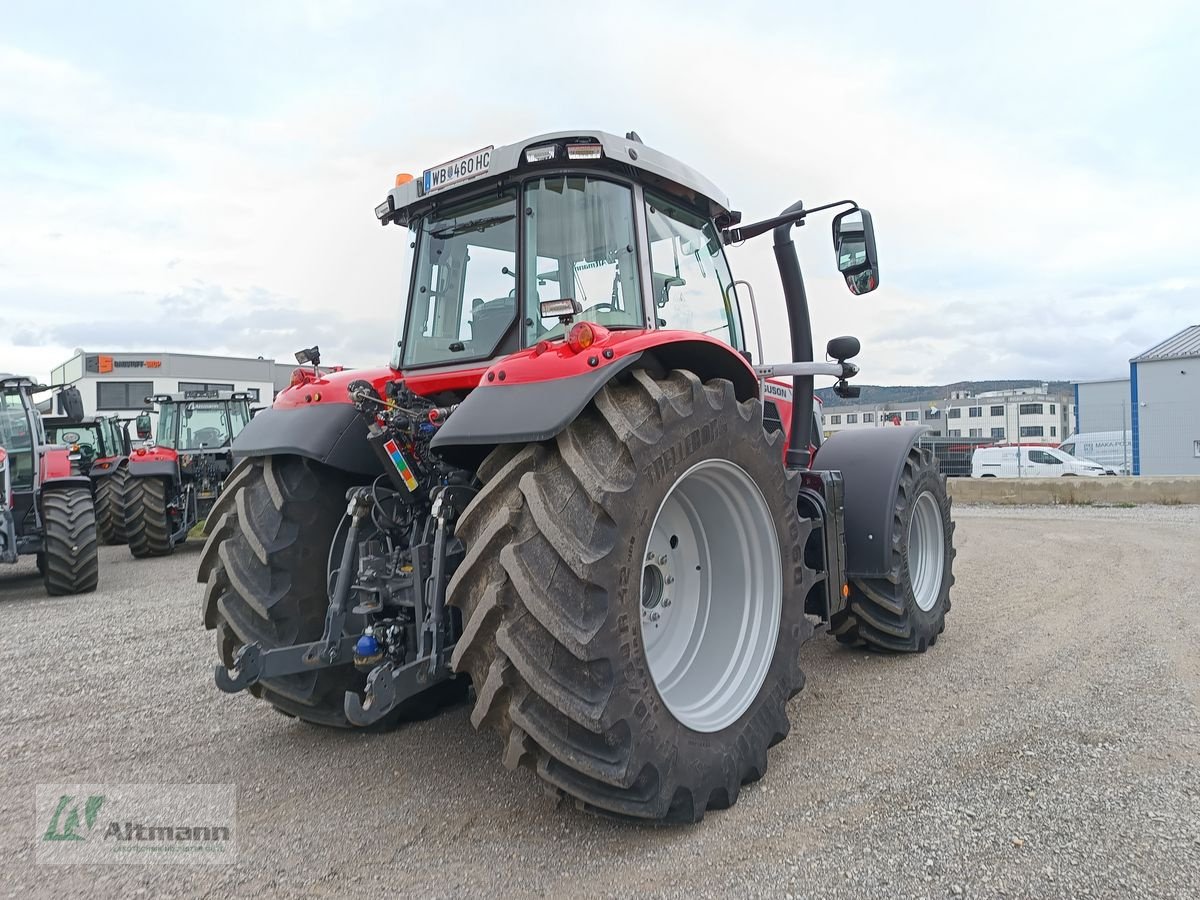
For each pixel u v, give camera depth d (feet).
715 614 9.62
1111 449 74.28
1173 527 32.19
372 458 10.12
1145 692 11.65
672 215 11.27
